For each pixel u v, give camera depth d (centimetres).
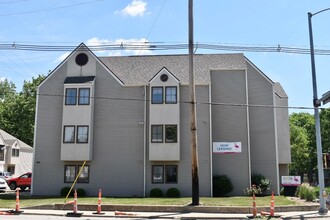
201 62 3478
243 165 3156
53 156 3152
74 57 3269
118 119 3153
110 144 3128
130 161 3091
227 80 3312
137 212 2092
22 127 6531
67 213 1938
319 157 2133
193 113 2223
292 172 8788
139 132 3117
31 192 3114
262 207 2073
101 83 3216
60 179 3119
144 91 3162
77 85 3148
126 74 3375
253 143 3309
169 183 3028
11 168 5909
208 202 2322
